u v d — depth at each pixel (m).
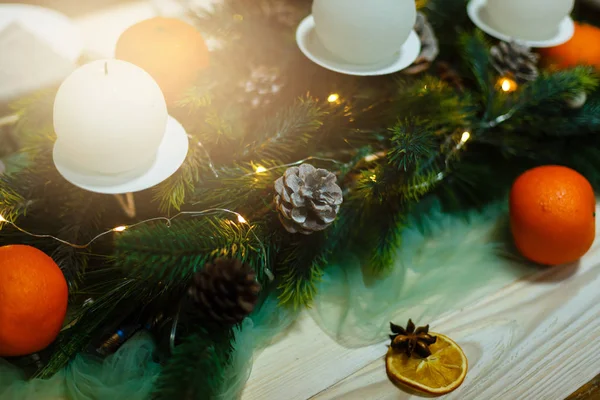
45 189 0.59
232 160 0.63
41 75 0.72
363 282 0.62
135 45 0.61
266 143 0.62
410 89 0.66
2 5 0.78
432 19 0.76
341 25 0.61
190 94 0.62
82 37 0.78
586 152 0.71
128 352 0.55
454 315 0.61
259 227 0.58
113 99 0.51
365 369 0.57
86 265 0.57
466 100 0.66
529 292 0.63
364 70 0.64
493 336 0.60
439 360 0.57
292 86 0.68
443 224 0.67
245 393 0.55
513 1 0.70
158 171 0.55
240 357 0.55
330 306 0.61
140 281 0.54
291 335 0.59
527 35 0.72
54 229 0.58
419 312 0.61
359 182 0.60
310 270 0.59
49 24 0.77
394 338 0.58
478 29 0.74
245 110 0.65
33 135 0.61
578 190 0.61
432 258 0.65
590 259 0.66
